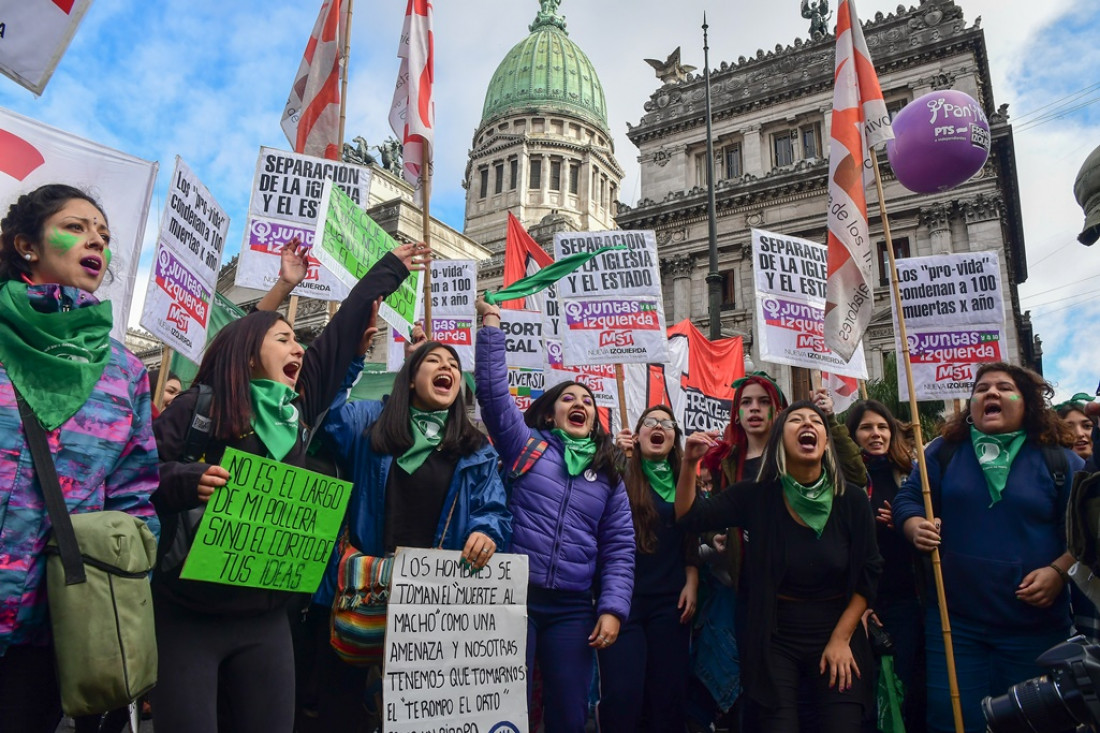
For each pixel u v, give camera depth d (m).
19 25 4.29
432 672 3.80
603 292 8.82
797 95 33.03
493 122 71.88
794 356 7.55
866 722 5.30
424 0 7.38
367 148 51.94
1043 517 4.82
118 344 3.25
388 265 4.59
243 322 3.74
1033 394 5.07
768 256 7.73
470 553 4.01
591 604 4.98
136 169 6.66
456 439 4.25
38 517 2.70
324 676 4.22
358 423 4.36
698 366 13.61
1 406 2.71
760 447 6.05
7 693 2.72
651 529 5.60
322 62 8.77
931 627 5.11
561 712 4.58
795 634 4.66
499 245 64.38
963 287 7.52
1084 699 3.08
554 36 75.69
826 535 4.70
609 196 72.50
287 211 7.61
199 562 3.21
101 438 2.91
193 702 3.18
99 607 2.67
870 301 6.55
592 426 5.30
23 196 3.13
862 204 6.72
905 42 30.77
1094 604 3.41
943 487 5.26
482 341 5.28
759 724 4.68
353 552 4.06
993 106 33.41
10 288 2.82
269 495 3.48
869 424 6.30
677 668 5.46
